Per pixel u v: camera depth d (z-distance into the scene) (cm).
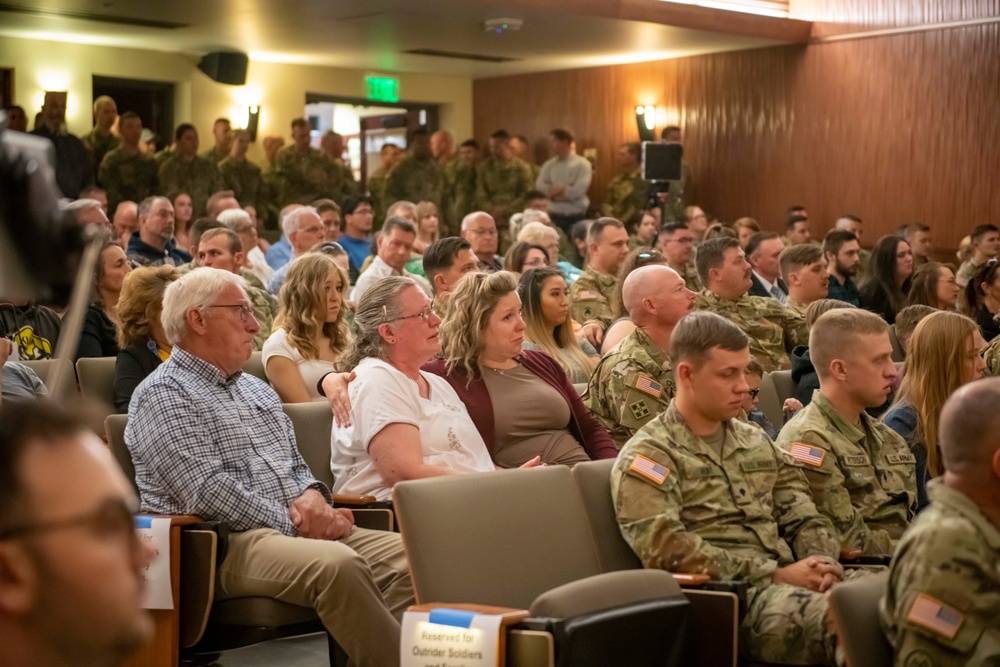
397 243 631
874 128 1109
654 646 230
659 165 1071
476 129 1356
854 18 1116
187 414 300
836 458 298
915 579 194
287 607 288
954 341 327
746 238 976
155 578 282
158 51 1127
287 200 1079
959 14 1048
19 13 944
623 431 381
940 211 1070
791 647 247
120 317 380
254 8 931
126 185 980
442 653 222
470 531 246
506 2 920
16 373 347
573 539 261
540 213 899
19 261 102
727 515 270
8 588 81
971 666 191
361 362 335
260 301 557
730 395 269
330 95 1248
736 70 1195
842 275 746
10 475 82
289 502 310
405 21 995
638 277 386
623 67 1267
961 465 197
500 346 361
